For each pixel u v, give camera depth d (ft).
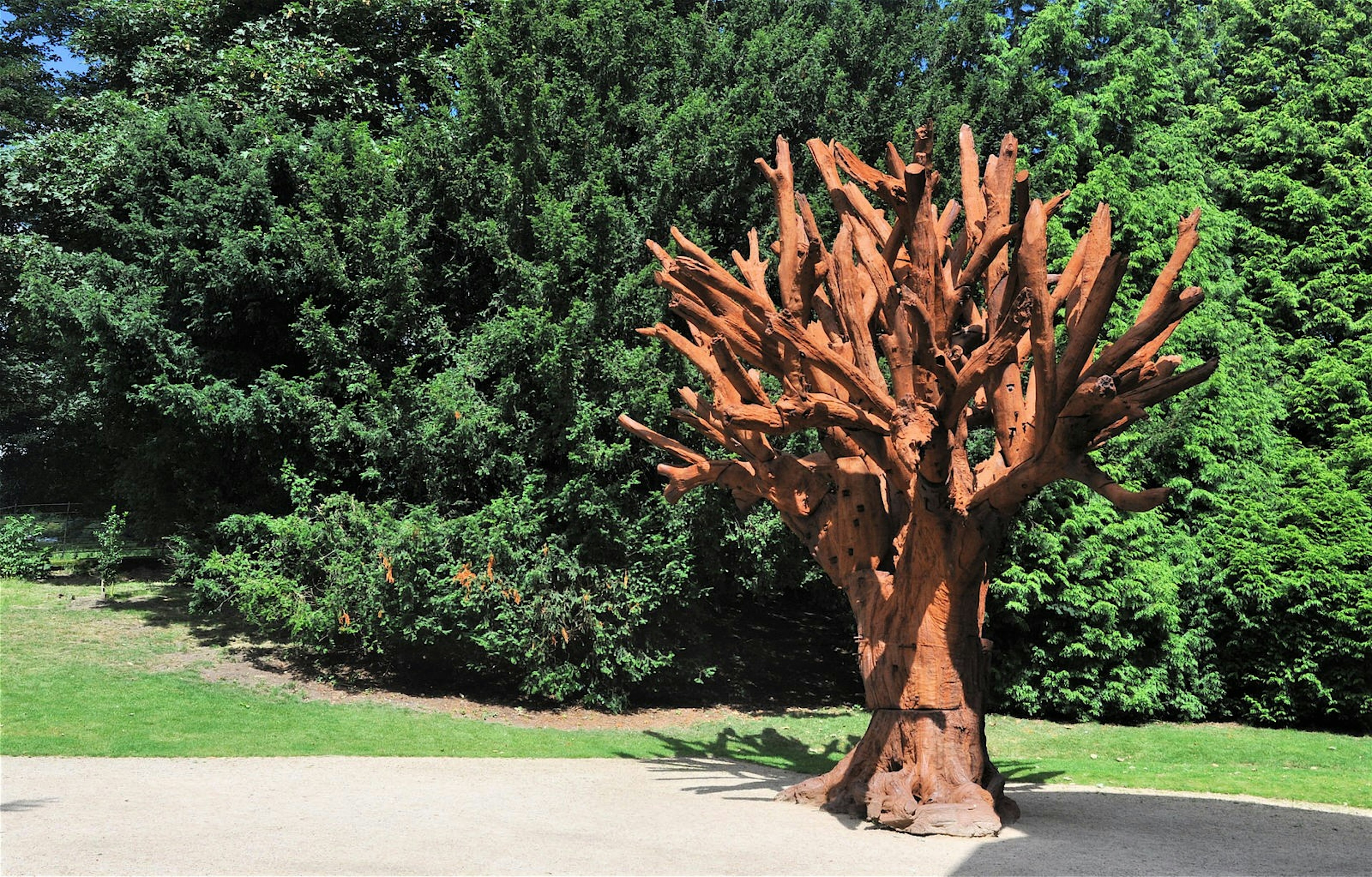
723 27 70.90
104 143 57.88
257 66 58.75
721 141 55.31
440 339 50.78
